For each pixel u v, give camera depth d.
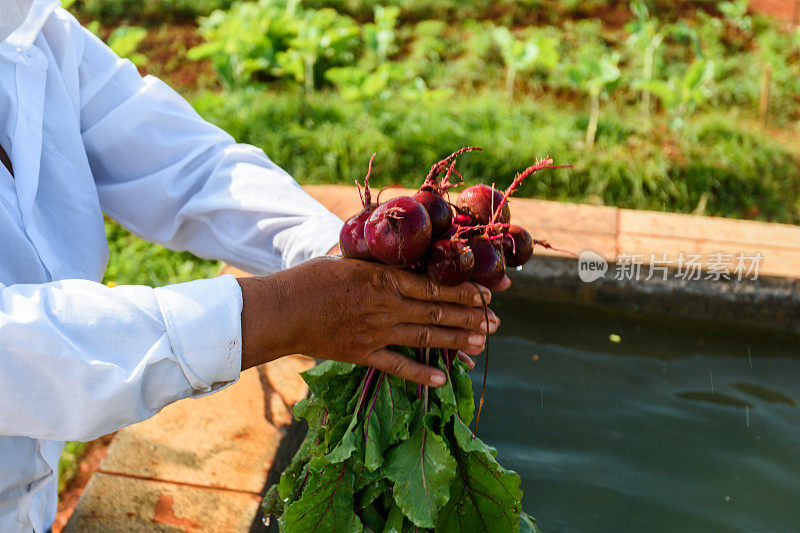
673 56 6.13
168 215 1.48
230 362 1.07
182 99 1.51
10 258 1.20
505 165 4.52
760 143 4.84
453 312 1.14
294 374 2.44
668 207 4.41
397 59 6.15
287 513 1.34
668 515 2.29
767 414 2.73
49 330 0.99
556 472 2.44
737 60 6.07
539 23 6.67
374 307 1.12
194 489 1.99
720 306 3.19
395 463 1.32
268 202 1.39
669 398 2.81
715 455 2.52
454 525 1.43
